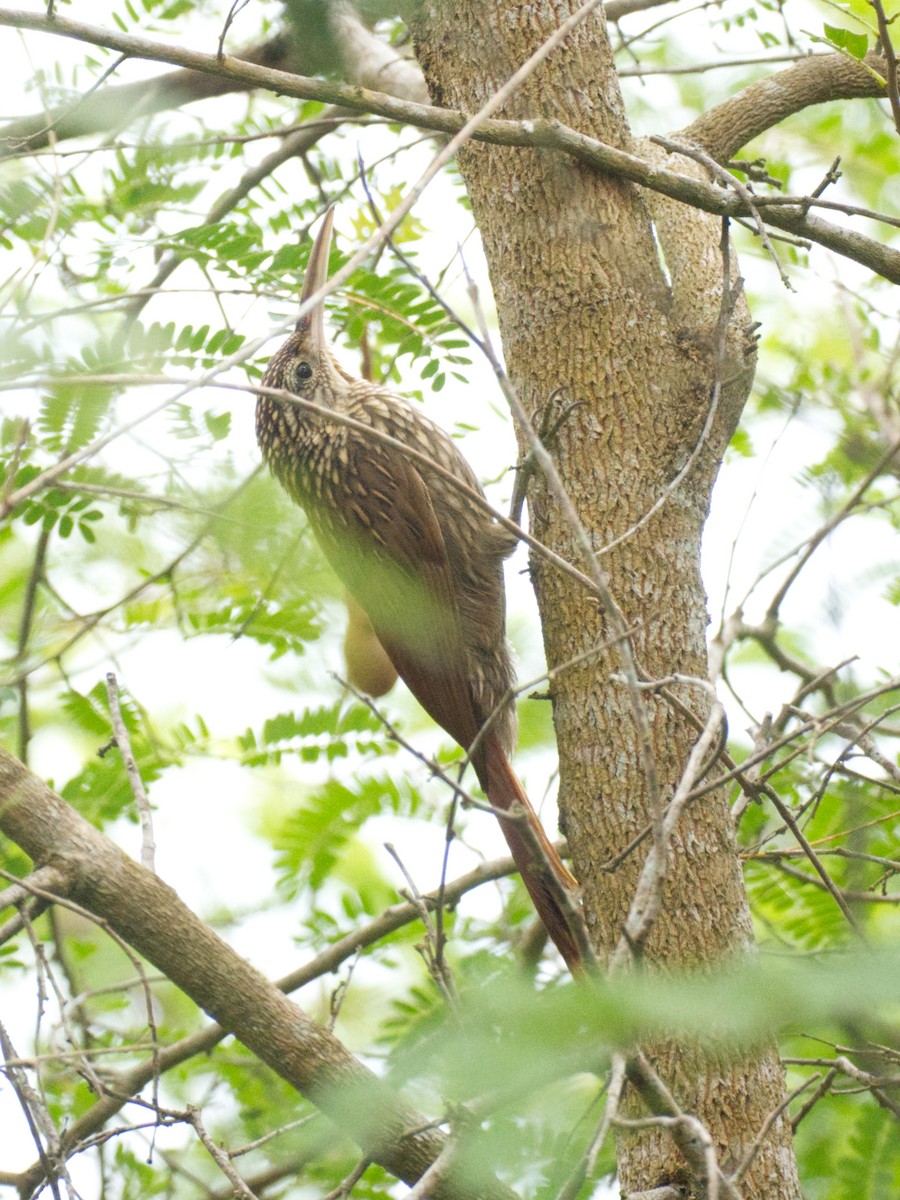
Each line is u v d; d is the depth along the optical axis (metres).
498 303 5.95
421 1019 6.64
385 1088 2.65
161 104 6.61
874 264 5.72
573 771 5.41
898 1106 5.06
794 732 4.28
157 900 5.67
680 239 6.15
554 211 5.77
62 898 5.44
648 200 6.38
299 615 4.82
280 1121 6.90
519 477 5.75
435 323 7.02
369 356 8.96
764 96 6.66
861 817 6.56
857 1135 6.12
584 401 5.64
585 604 5.46
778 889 7.39
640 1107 4.98
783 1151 4.89
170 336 5.96
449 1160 3.41
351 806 7.36
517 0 5.93
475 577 8.02
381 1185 6.57
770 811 7.87
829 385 8.73
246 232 7.18
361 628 7.11
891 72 5.26
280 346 8.32
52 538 6.36
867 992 1.64
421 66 6.18
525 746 8.67
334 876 8.99
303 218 7.93
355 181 7.73
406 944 7.80
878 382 8.23
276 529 3.36
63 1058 4.73
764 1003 1.66
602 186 5.79
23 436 4.34
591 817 5.32
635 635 5.36
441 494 7.97
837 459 8.02
